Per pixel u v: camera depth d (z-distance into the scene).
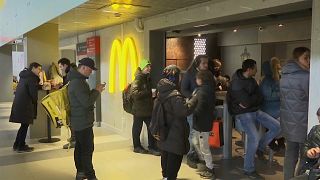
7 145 5.72
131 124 6.18
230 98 4.11
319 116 2.39
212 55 9.21
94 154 5.16
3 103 12.48
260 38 8.03
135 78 5.13
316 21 2.74
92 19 5.74
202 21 4.36
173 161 3.35
